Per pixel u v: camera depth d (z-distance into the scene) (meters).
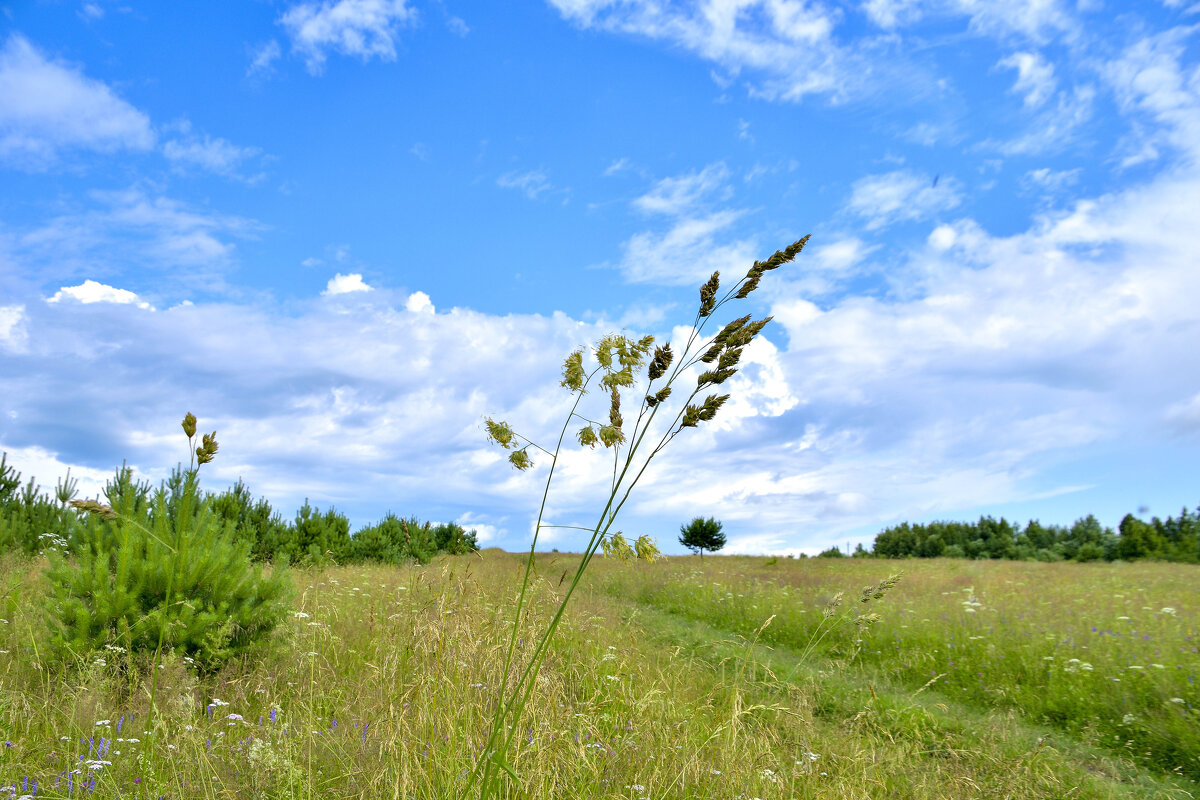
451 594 4.66
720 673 6.76
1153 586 14.01
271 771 3.33
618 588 15.01
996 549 35.84
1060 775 5.02
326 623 6.54
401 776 3.08
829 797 3.82
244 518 14.55
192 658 5.12
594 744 3.78
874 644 9.10
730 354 2.08
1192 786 5.25
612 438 2.32
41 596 6.23
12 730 3.77
